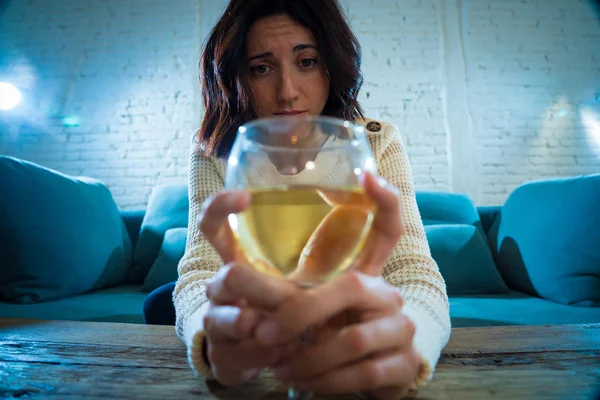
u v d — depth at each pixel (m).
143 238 2.32
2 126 3.47
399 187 0.98
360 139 0.40
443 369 0.51
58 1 3.53
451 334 0.67
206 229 0.39
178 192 2.46
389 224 0.41
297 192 0.36
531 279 1.85
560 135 3.37
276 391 0.44
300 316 0.35
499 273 2.07
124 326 0.74
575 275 1.64
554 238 1.74
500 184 3.32
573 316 1.47
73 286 1.78
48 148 3.45
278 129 0.39
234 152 0.40
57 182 1.86
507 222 2.11
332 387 0.37
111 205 2.25
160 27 3.48
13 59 3.51
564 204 1.75
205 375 0.48
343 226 0.37
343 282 0.37
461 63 3.40
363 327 0.37
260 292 0.36
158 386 0.46
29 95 3.48
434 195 2.40
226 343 0.40
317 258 0.38
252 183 0.38
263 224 0.36
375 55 3.39
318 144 0.39
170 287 1.15
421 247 0.79
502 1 3.43
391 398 0.41
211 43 1.08
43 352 0.58
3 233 1.62
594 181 1.68
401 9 3.43
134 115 3.43
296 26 0.95
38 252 1.67
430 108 3.37
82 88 3.48
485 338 0.64
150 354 0.57
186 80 3.43
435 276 0.70
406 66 3.39
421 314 0.56
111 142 3.42
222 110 1.06
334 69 1.00
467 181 3.32
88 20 3.51
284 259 0.37
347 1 3.42
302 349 0.37
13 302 1.63
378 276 0.44
